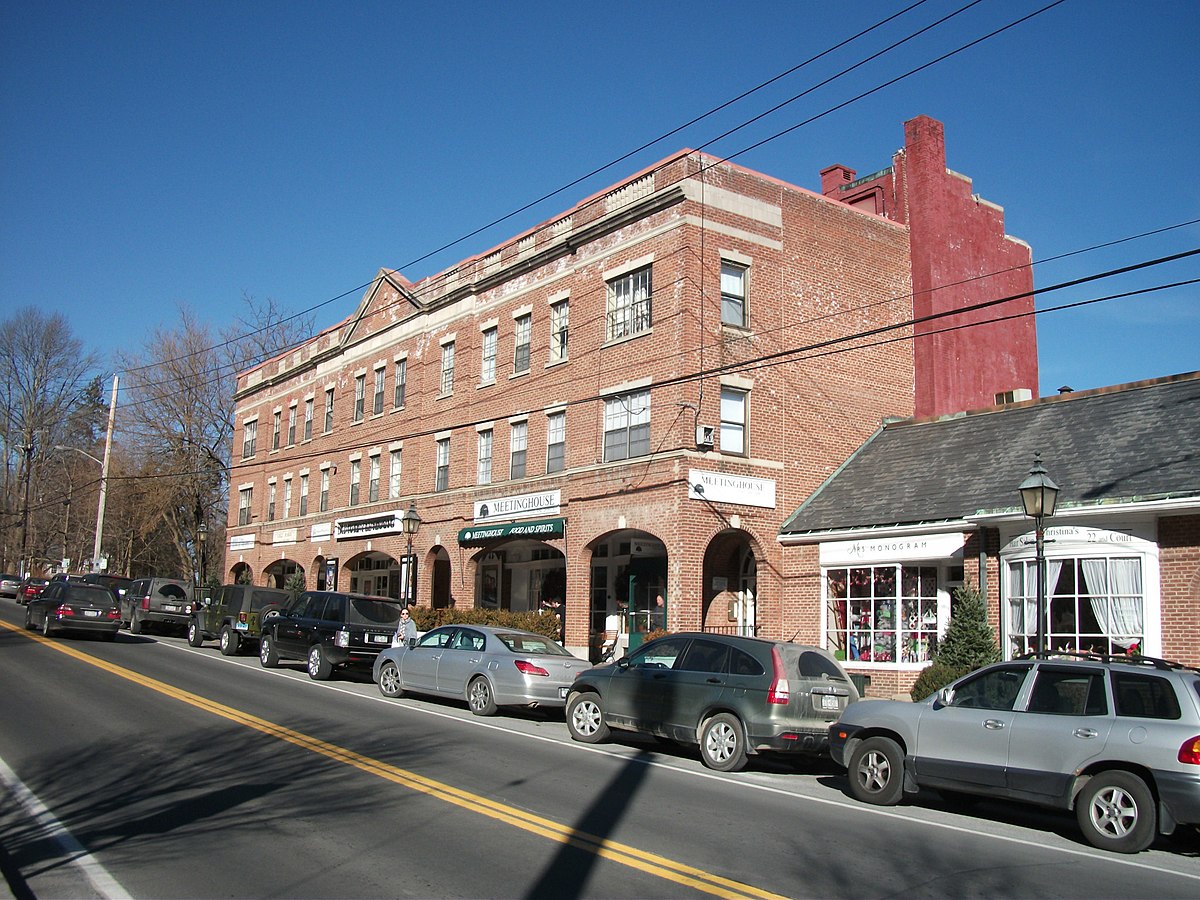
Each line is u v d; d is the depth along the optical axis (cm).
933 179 2917
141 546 6681
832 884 773
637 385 2464
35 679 1866
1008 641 1833
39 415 7206
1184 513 1612
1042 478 1435
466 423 3175
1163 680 969
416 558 3347
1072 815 1130
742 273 2512
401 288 3628
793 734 1287
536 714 1844
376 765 1168
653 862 805
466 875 751
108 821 893
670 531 2305
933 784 1086
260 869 754
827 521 2311
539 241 2920
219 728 1409
